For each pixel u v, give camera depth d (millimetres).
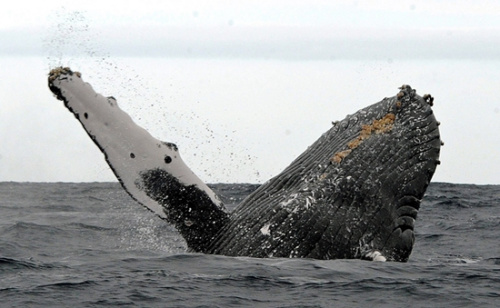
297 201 55125
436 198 131250
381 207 53625
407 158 53562
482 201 127125
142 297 46500
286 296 46750
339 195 54312
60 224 86375
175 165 57250
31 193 139750
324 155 56531
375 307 45188
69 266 54531
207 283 49062
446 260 65000
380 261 53094
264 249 55000
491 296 47438
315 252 53875
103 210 107750
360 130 55656
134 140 56688
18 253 66438
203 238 58000
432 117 53969
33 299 46219
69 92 55906
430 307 45375
